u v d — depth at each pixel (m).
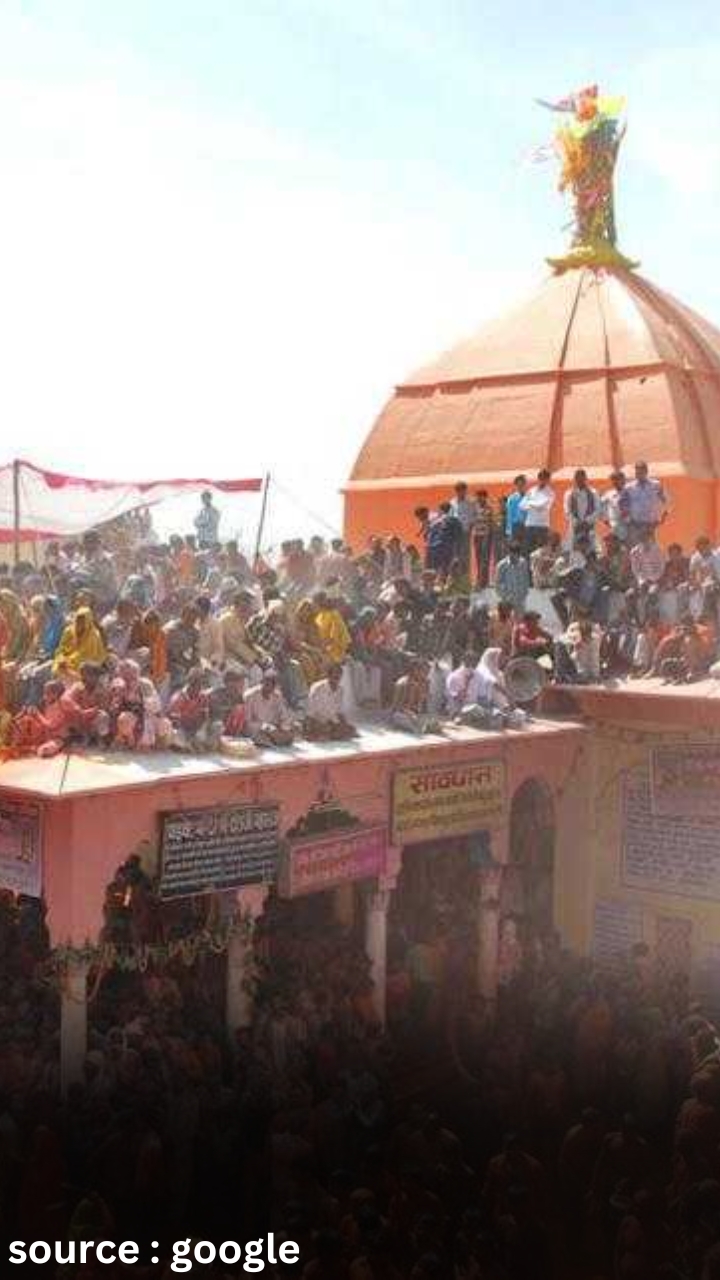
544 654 19.44
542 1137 15.41
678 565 19.75
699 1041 15.98
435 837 17.86
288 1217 12.34
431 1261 11.32
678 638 18.89
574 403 24.34
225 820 15.33
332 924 20.58
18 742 14.99
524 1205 12.45
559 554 20.36
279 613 17.33
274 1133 13.86
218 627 17.03
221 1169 14.13
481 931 18.86
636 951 18.78
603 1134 14.10
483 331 26.53
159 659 16.23
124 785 14.05
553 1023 17.53
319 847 16.30
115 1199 13.41
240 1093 14.70
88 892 14.34
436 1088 16.28
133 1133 13.59
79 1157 13.78
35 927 18.22
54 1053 14.99
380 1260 11.46
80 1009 14.54
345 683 18.19
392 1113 15.42
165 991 16.45
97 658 15.68
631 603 19.75
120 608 16.41
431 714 18.48
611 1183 13.30
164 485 23.03
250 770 15.23
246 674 16.81
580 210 26.89
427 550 21.34
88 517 22.89
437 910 19.67
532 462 24.20
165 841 14.73
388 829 17.28
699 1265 11.94
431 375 26.23
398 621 19.41
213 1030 16.12
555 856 20.19
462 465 24.95
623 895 19.67
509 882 20.20
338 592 19.09
